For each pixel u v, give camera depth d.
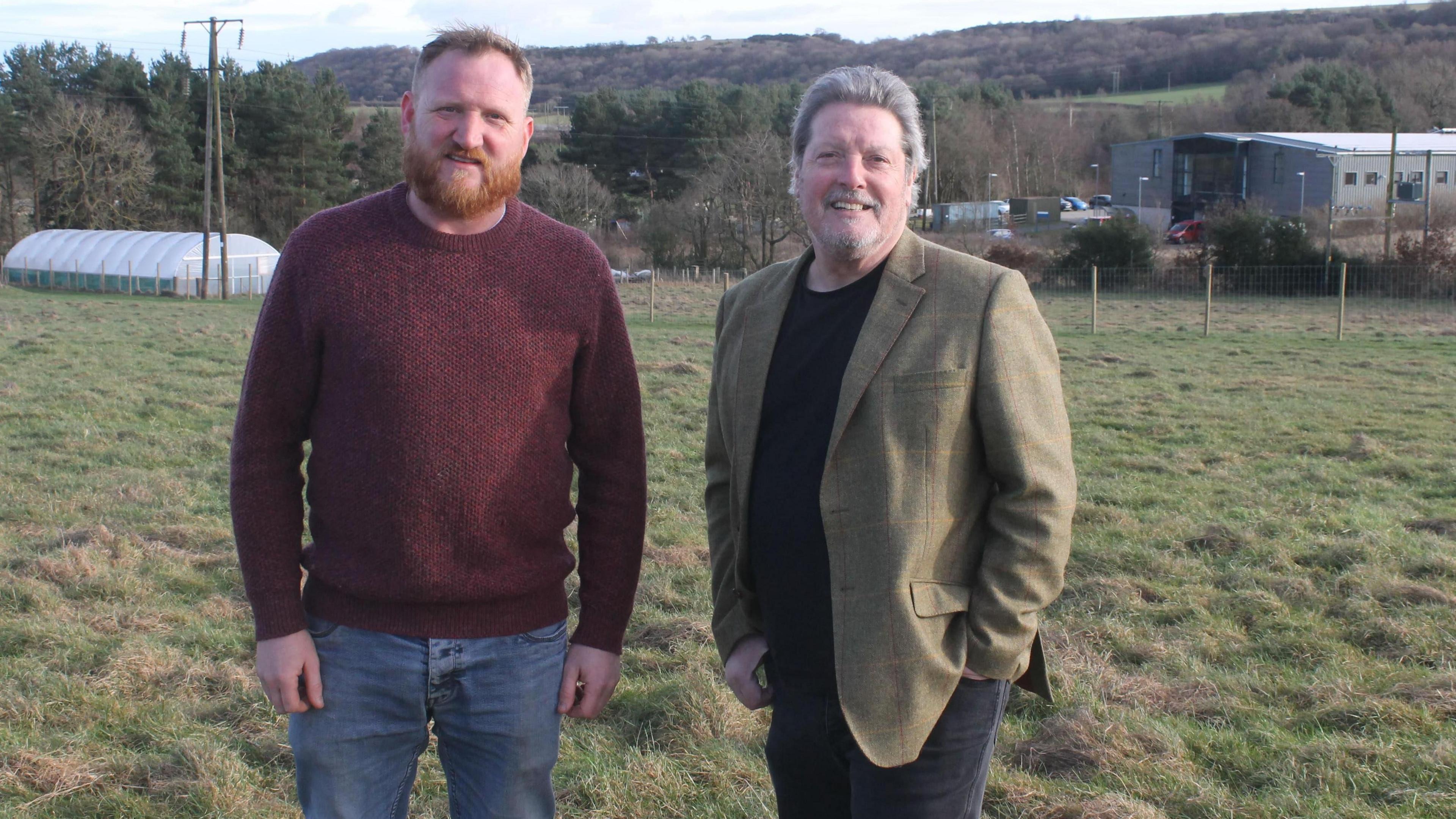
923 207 49.84
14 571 5.80
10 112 49.47
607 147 60.28
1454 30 94.38
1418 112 69.81
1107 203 68.50
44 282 37.25
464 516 2.21
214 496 7.73
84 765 3.66
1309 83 70.12
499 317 2.25
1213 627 5.16
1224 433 10.46
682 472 8.79
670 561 6.27
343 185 53.75
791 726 2.43
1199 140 58.53
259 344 2.24
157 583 5.70
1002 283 2.24
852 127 2.30
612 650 2.52
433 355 2.19
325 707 2.28
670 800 3.58
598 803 3.56
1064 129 73.12
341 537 2.25
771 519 2.38
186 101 53.53
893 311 2.25
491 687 2.32
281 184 51.97
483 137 2.19
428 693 2.29
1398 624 4.96
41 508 7.16
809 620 2.33
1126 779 3.64
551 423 2.35
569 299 2.34
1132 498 7.80
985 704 2.28
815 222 2.34
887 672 2.16
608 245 51.06
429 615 2.25
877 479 2.20
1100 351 17.62
